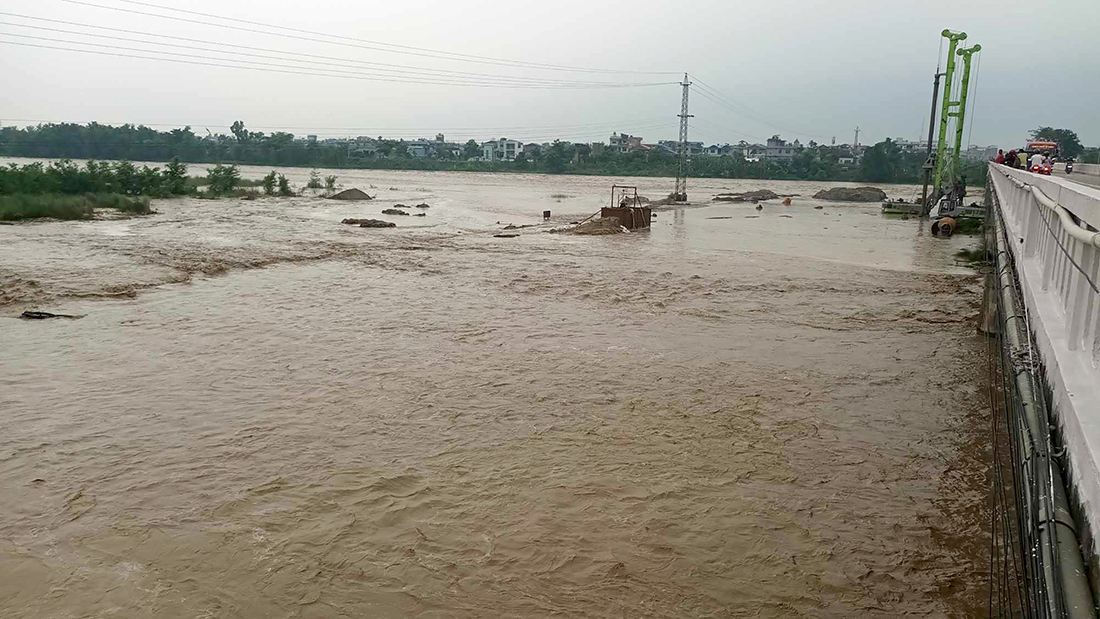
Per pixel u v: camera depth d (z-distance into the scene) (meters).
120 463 7.19
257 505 6.39
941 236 36.41
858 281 20.81
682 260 24.50
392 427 8.32
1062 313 6.30
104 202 36.09
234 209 40.75
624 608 5.07
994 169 24.34
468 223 36.84
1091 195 5.17
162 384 9.70
